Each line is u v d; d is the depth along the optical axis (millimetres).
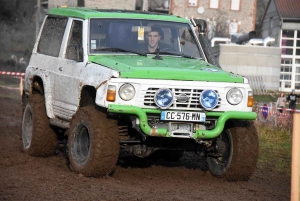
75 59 10570
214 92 9422
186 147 10023
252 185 9938
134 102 9203
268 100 41406
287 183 10422
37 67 11883
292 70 61344
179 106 9336
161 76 9305
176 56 10820
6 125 16562
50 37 11852
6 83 40625
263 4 92688
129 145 10117
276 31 62719
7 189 8602
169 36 11055
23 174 9773
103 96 9250
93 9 11461
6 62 51562
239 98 9602
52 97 11242
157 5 71688
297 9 61562
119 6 50500
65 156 11836
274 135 17672
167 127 9438
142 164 11477
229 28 77125
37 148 11445
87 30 10570
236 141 9914
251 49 48875
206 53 11352
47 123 11414
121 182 9484
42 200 8016
